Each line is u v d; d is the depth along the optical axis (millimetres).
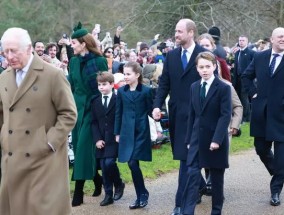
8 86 4344
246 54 11773
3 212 4391
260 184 7352
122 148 6293
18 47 4164
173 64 6027
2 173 4398
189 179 5539
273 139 6391
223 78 6684
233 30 22062
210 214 5949
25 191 4281
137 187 6309
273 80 6445
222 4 21781
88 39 6496
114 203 6523
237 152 9883
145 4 22234
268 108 6465
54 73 4352
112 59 10898
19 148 4266
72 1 27453
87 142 6414
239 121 6168
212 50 6691
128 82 6359
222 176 5711
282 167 6387
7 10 26578
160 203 6500
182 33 5910
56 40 27484
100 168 6711
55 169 4320
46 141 4270
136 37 23344
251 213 6027
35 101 4285
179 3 21750
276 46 6430
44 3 27516
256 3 22344
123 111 6352
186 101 5934
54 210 4254
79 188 6430
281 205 6344
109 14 26219
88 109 6496
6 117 4332
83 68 6516
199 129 5590
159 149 9930
